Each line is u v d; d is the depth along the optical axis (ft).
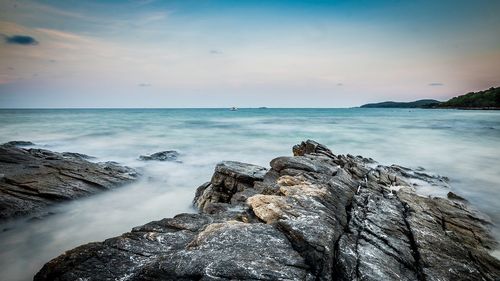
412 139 137.80
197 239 24.43
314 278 20.94
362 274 22.17
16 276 33.14
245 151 109.19
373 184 50.85
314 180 42.47
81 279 21.63
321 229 25.82
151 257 23.91
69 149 110.73
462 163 88.43
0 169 56.95
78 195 52.80
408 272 24.68
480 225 40.14
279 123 242.58
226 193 50.88
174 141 131.95
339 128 192.75
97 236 42.37
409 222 33.94
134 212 51.19
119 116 347.36
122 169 70.44
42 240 40.63
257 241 23.81
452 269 25.40
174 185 67.51
